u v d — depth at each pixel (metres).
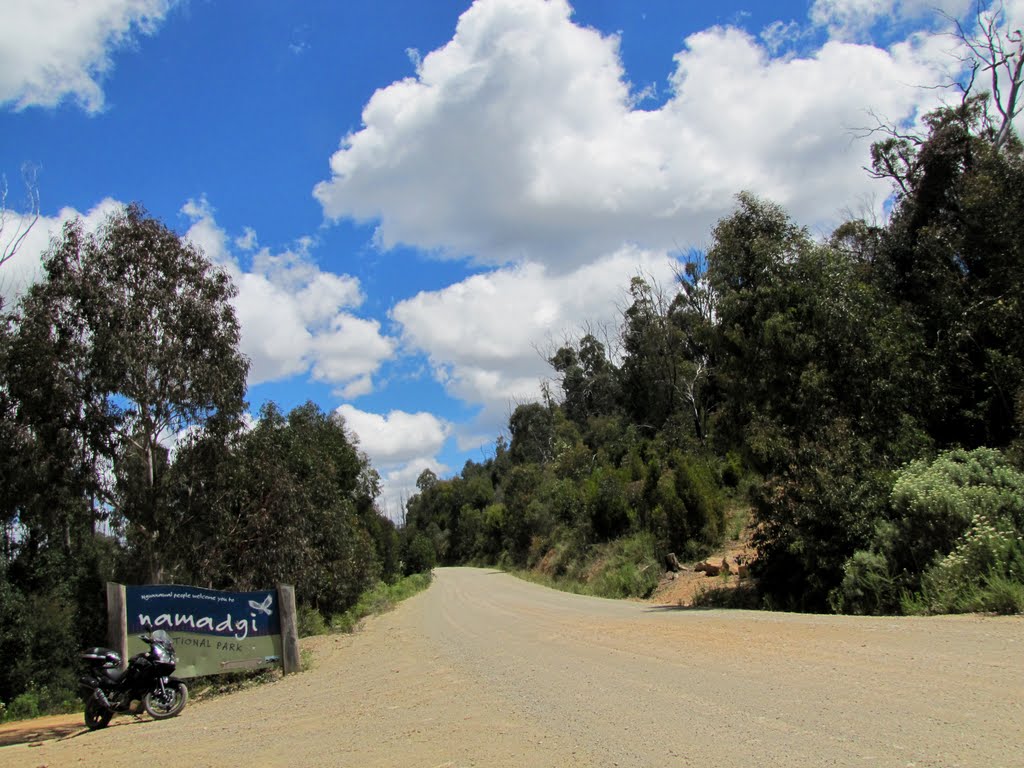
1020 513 13.59
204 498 16.66
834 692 6.73
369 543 38.19
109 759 7.28
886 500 17.03
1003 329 21.25
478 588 47.91
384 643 18.48
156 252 16.28
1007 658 7.43
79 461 15.08
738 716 6.16
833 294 22.03
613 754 5.34
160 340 15.98
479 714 7.51
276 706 10.18
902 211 30.02
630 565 34.12
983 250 23.62
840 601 15.78
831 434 19.41
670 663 9.66
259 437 18.55
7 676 21.97
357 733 7.22
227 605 13.62
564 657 11.40
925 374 21.67
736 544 32.12
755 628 12.60
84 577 25.45
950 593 12.35
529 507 75.00
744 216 25.55
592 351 92.94
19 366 14.67
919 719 5.47
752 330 24.05
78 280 15.33
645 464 50.91
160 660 10.63
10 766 7.52
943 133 28.12
